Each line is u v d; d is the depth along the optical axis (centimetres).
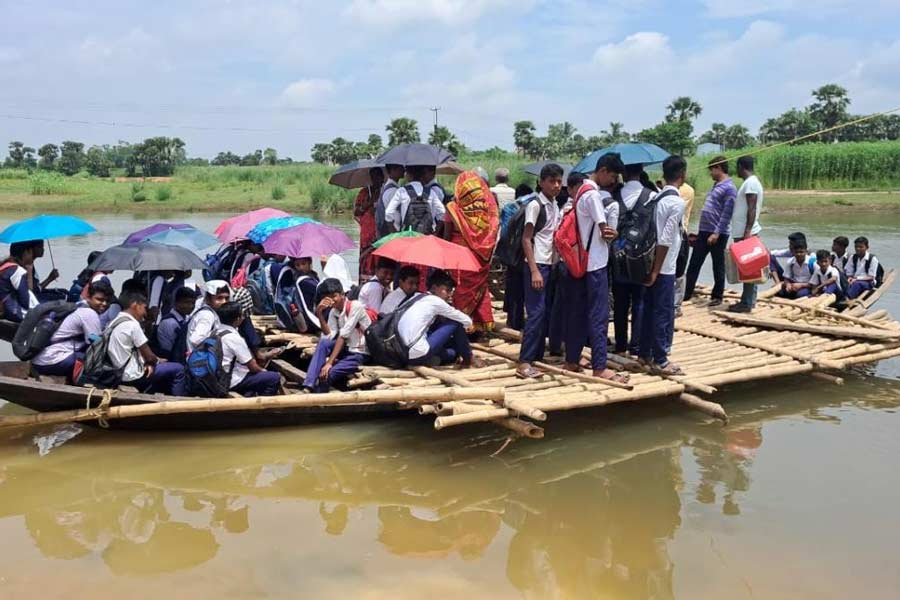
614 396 579
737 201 883
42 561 419
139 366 595
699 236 927
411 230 723
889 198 3222
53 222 820
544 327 648
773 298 960
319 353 629
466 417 527
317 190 3422
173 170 6309
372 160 961
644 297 668
